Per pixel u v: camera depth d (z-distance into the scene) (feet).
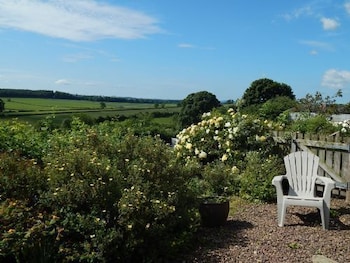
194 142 28.99
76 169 12.92
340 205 21.02
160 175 14.70
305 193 19.20
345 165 22.02
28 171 13.07
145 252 12.65
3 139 19.03
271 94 101.81
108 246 11.44
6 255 10.66
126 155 15.20
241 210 20.02
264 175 22.91
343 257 13.73
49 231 11.47
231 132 27.55
